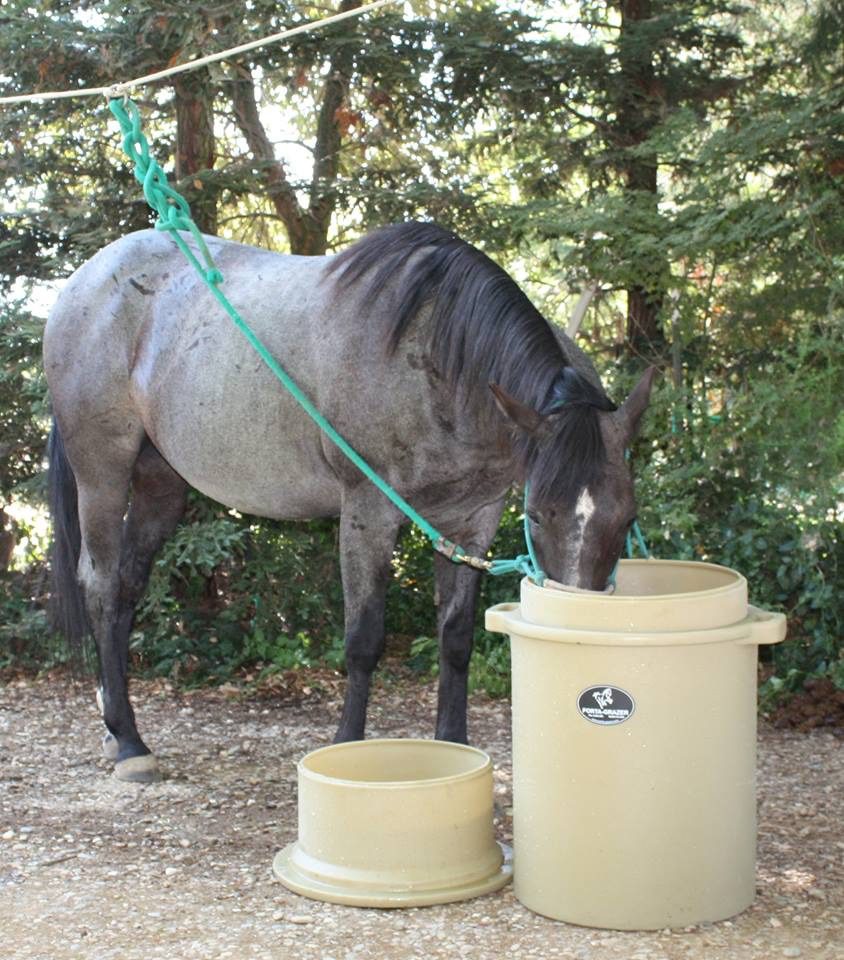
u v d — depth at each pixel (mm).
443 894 3174
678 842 2971
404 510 3756
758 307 6074
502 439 3631
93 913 3117
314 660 6477
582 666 2961
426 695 5949
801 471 5684
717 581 3424
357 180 6594
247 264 4473
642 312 6781
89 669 4914
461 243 3846
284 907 3158
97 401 4641
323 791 3266
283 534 6512
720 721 2994
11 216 6484
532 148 7000
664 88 6793
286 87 6844
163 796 4246
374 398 3818
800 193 5957
